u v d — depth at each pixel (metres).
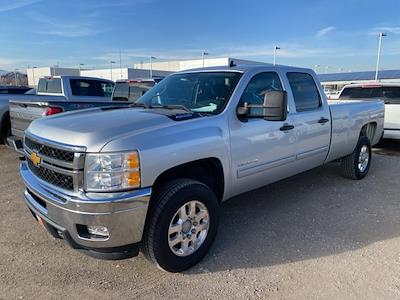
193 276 3.35
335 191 5.80
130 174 2.94
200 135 3.47
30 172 3.67
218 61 54.72
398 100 9.16
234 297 3.04
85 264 3.53
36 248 3.83
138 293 3.08
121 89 10.45
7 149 8.84
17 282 3.21
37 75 71.88
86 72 71.69
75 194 2.96
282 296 3.05
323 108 5.26
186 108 3.99
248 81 4.17
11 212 4.80
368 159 6.65
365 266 3.52
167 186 3.27
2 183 6.06
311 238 4.12
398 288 3.15
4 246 3.86
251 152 4.04
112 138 2.96
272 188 5.94
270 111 3.64
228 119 3.81
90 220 2.90
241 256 3.71
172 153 3.19
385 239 4.10
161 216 3.16
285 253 3.78
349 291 3.12
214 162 3.70
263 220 4.62
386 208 5.07
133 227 3.01
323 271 3.44
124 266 3.50
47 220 3.22
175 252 3.32
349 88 10.16
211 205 3.55
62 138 3.09
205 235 3.55
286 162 4.60
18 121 6.65
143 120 3.37
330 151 5.52
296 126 4.67
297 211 4.94
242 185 4.08
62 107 6.27
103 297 3.02
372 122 6.72
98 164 2.88
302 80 4.98
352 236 4.18
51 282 3.22
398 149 9.72
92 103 6.67
